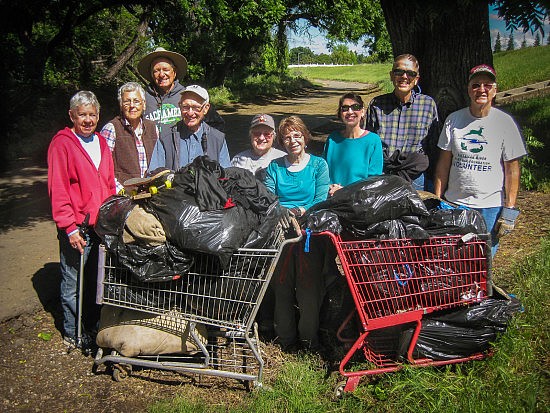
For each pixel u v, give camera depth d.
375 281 3.32
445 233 3.36
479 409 2.97
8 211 7.52
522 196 7.26
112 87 17.45
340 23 25.36
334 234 3.30
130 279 3.49
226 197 3.27
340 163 4.18
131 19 21.06
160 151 4.29
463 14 5.85
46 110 13.88
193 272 3.37
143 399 3.47
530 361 3.45
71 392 3.56
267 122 4.19
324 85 39.31
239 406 3.33
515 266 4.80
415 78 4.27
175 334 3.58
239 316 3.45
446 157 4.16
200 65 24.50
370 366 3.50
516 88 16.31
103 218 3.46
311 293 3.78
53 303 4.78
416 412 3.08
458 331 3.40
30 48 14.76
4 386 3.61
